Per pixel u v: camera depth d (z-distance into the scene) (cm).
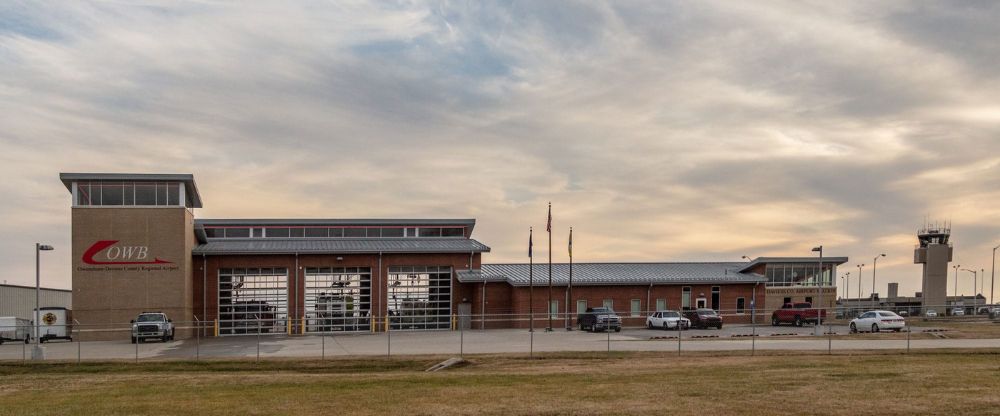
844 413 1612
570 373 2522
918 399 1778
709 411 1661
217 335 5881
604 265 7562
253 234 7219
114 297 5641
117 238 5684
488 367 2928
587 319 5800
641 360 3030
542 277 6856
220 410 1805
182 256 5769
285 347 4262
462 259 6762
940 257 10706
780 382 2123
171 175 5747
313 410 1781
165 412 1789
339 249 6506
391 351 3762
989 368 2450
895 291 13275
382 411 1741
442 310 6706
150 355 3809
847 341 4078
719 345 3822
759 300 7169
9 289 7075
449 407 1777
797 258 7612
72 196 5659
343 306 6525
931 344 3797
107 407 1884
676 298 6994
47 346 4750
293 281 6431
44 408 1888
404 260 6650
